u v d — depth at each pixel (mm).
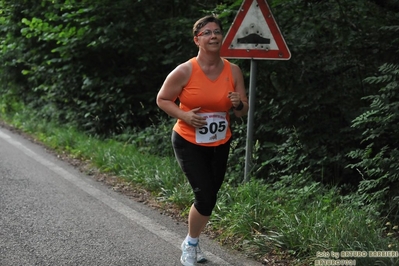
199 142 9133
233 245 10562
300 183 13703
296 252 9906
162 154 18453
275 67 15641
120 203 13602
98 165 17359
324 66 15305
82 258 9898
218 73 9102
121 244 10664
